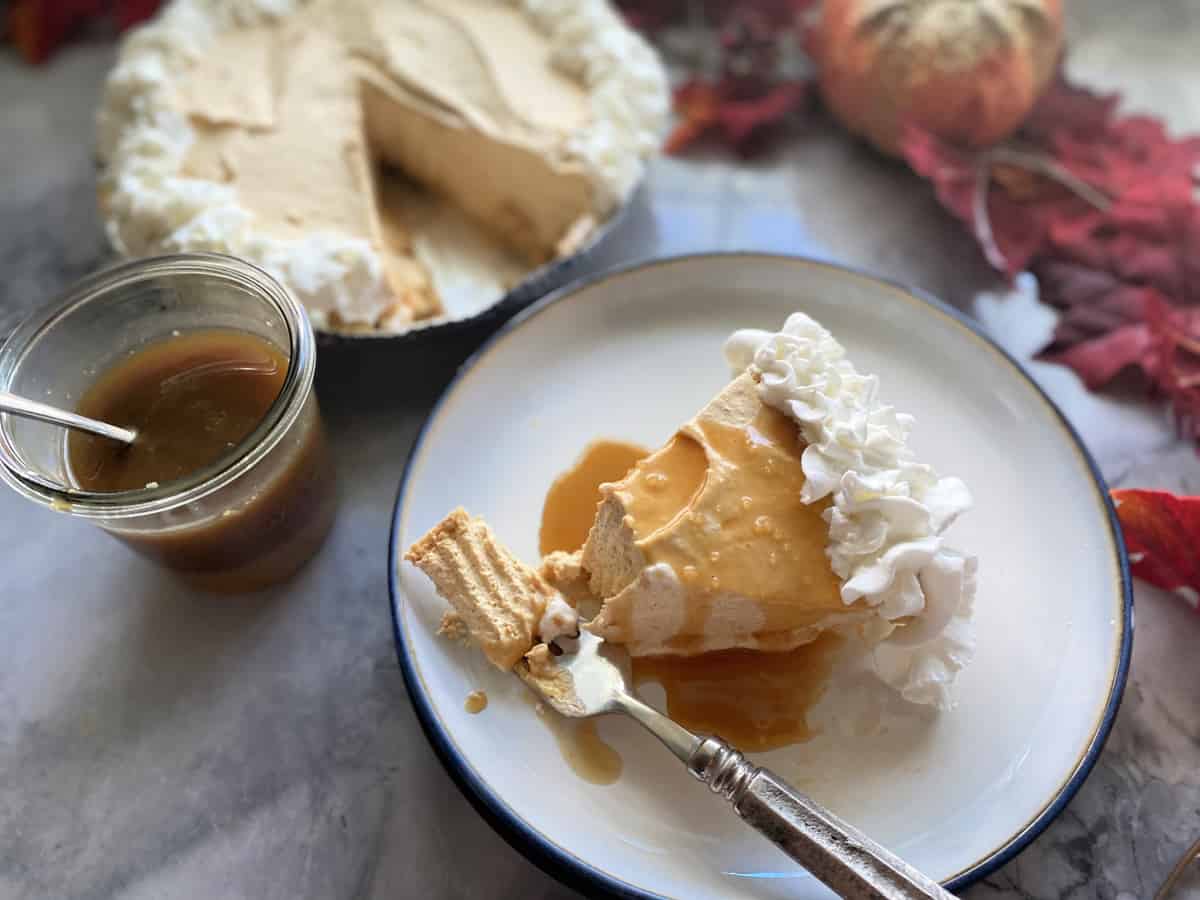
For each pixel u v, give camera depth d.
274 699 0.33
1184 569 0.33
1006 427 0.35
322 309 0.35
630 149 0.40
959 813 0.28
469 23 0.43
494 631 0.29
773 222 0.44
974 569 0.29
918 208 0.44
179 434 0.31
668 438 0.36
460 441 0.34
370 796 0.31
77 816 0.31
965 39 0.40
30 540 0.36
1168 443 0.38
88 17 0.50
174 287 0.32
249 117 0.40
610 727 0.29
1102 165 0.43
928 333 0.36
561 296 0.37
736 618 0.30
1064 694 0.30
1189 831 0.30
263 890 0.30
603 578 0.31
